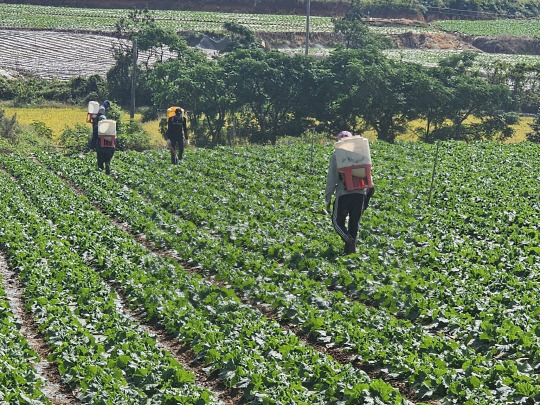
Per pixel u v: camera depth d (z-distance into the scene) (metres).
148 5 118.25
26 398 9.55
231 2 120.38
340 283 14.66
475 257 15.99
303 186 25.41
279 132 55.16
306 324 12.31
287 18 115.75
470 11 129.75
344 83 54.31
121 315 12.91
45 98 70.00
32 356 11.53
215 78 53.25
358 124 57.88
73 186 27.61
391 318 12.10
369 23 117.19
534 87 73.38
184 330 12.23
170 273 15.57
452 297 13.00
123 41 90.94
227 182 26.70
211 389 10.56
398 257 16.36
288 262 16.28
